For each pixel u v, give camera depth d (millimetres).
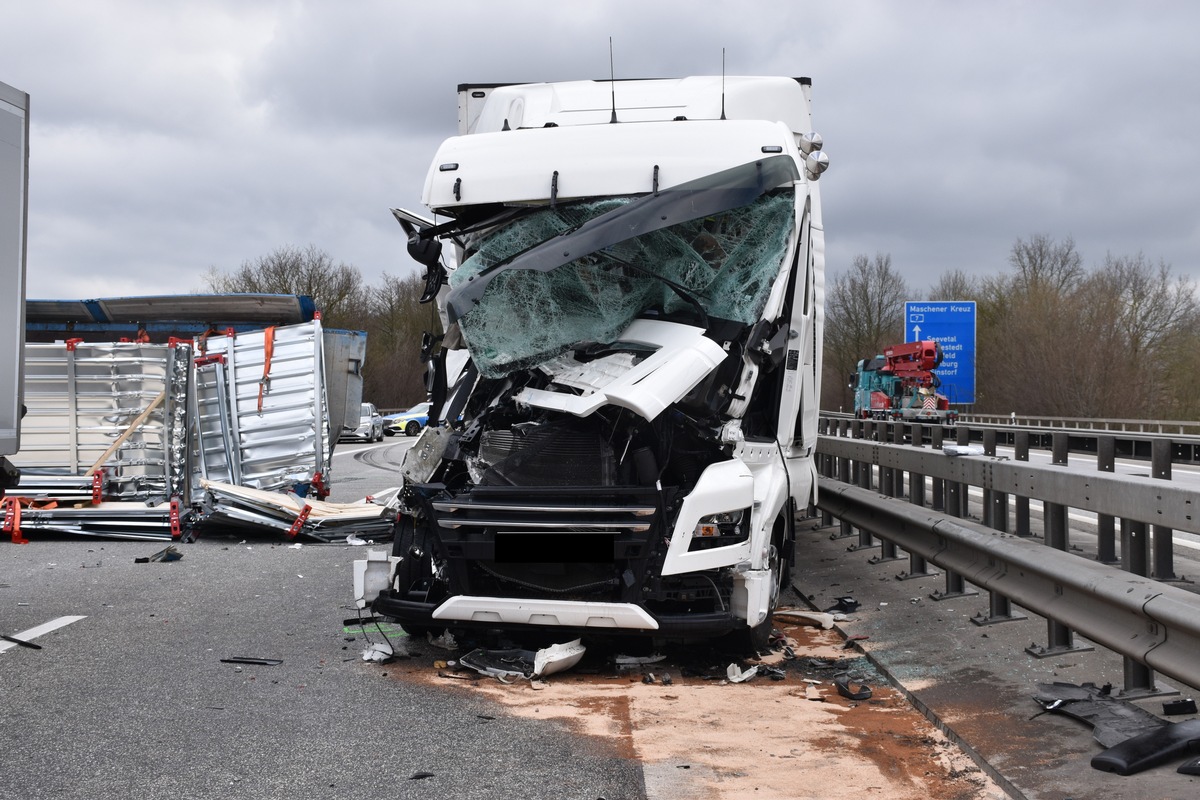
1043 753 4484
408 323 63531
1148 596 4602
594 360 6754
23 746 4914
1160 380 51469
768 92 8211
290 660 6723
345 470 27031
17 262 7062
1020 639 6484
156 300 17047
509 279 6613
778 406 7227
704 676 6332
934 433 12281
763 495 6613
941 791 4254
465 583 6262
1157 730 4430
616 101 7965
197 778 4484
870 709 5566
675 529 6078
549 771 4586
